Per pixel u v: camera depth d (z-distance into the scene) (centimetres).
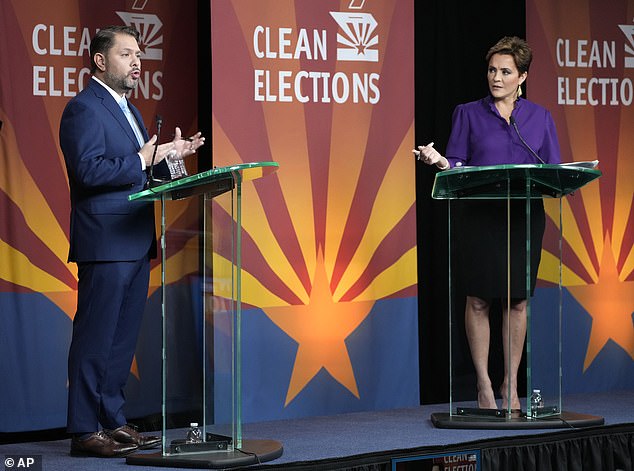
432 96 963
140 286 704
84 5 823
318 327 855
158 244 839
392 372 883
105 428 699
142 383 827
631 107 983
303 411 847
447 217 970
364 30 872
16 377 797
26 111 804
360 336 870
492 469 716
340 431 775
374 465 681
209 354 646
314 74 854
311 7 852
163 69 849
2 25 795
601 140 973
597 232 957
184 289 641
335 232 862
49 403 809
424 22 959
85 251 685
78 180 671
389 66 881
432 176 968
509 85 781
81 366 686
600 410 843
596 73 973
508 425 754
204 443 655
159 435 764
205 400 651
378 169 877
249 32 827
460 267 770
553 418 764
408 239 889
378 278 877
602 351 945
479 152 793
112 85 696
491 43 981
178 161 692
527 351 757
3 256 795
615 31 980
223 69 816
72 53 820
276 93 838
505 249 758
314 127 854
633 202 977
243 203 828
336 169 862
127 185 689
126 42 692
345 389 865
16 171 800
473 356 773
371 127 875
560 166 701
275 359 838
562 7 959
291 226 846
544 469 731
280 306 841
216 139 814
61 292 815
